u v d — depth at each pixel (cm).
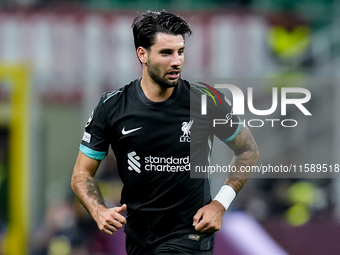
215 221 1202
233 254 2438
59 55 3391
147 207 1241
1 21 3366
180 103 1216
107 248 2712
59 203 3108
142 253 1268
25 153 2808
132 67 3394
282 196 3256
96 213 1191
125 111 1223
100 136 1260
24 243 2764
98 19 3394
